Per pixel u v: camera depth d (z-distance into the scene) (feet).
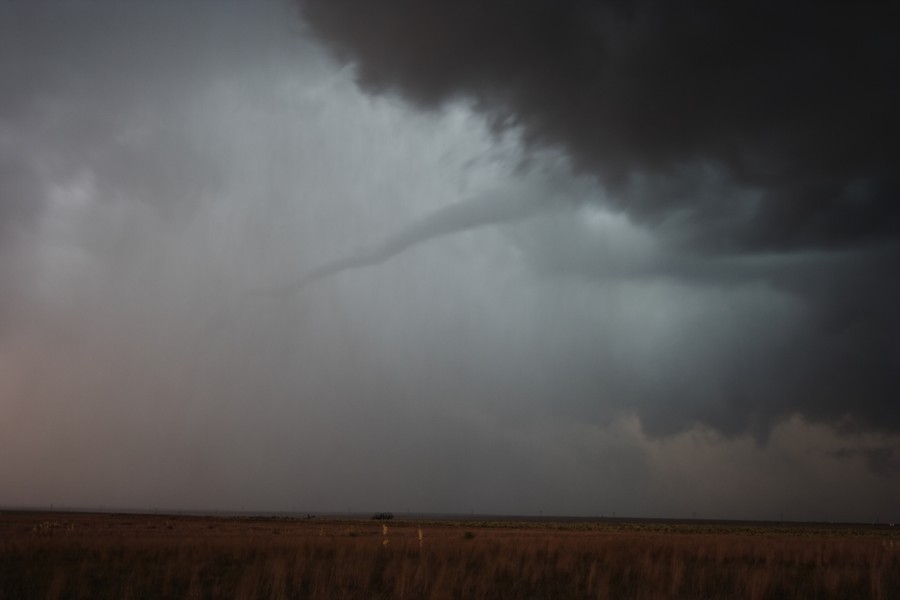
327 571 61.00
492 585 57.93
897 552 89.40
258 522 251.60
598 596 53.26
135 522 219.61
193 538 103.55
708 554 87.40
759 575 59.77
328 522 271.69
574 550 86.48
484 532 171.83
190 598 51.70
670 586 57.67
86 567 64.54
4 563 66.03
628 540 111.86
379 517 371.35
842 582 60.85
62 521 205.57
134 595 51.70
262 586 54.65
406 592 51.62
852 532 278.26
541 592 57.41
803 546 102.12
